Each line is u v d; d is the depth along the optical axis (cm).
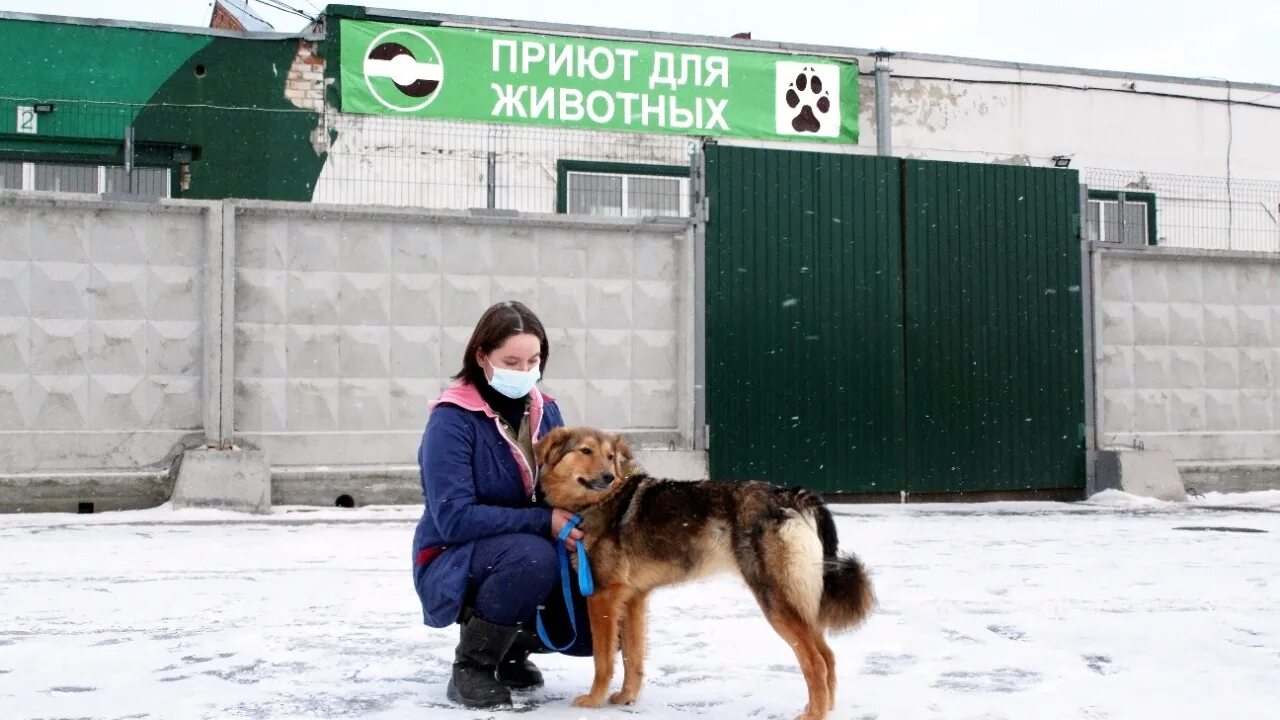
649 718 379
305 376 1122
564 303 1194
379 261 1145
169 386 1088
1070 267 1356
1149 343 1387
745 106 1555
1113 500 1295
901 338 1288
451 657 471
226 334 1089
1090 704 394
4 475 1033
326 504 1110
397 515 1047
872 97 1598
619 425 1205
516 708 392
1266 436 1416
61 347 1061
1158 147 1708
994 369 1321
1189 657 471
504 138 1462
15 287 1051
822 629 392
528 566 384
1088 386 1355
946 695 407
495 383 408
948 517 1124
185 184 1375
